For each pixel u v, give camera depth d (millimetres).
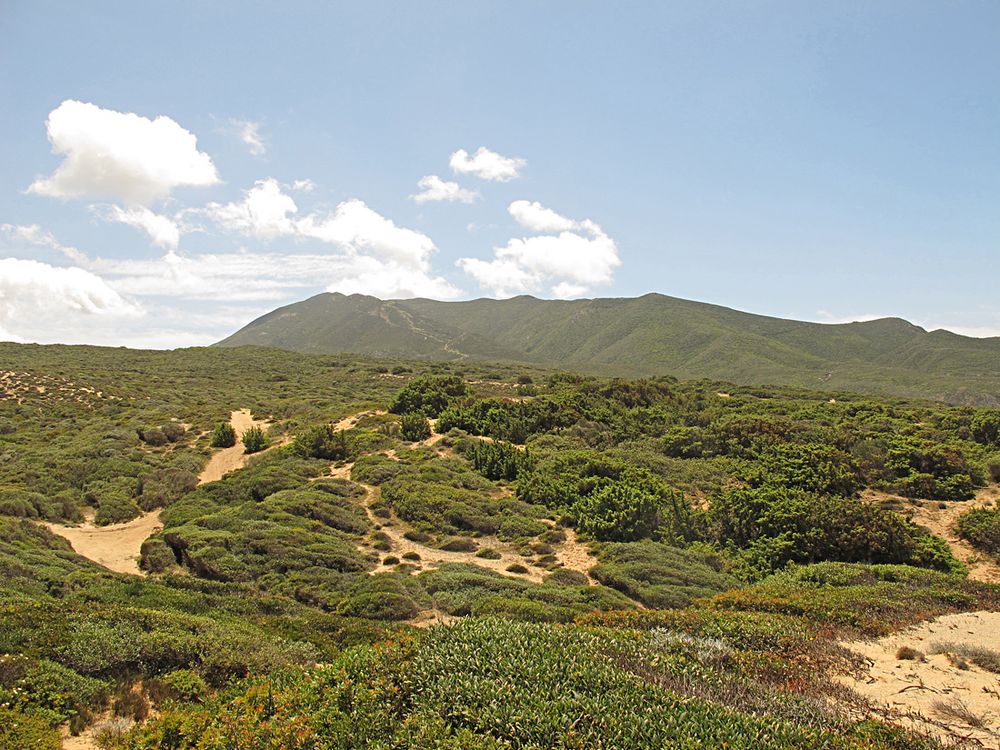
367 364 90000
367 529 25266
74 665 8539
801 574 18953
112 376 64875
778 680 8719
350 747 6004
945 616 12508
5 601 12383
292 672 8469
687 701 6664
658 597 17922
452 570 19859
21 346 81438
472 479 31359
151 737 6715
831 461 29203
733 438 35125
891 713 7656
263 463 35844
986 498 27188
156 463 37406
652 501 25656
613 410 44656
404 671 7180
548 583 19578
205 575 20250
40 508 29016
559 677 6984
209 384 67500
